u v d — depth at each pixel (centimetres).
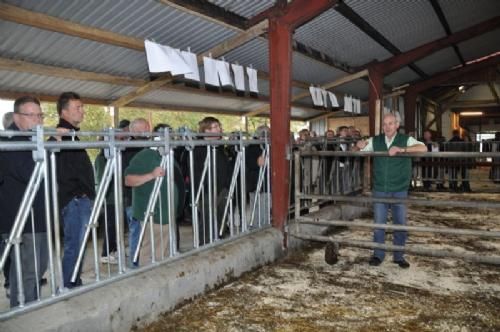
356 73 882
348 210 617
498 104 1673
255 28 468
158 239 319
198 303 313
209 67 519
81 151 277
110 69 545
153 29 457
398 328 271
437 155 353
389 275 376
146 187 310
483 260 349
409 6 637
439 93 1659
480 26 815
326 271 389
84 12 388
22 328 210
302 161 529
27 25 382
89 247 469
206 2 438
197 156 385
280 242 432
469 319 283
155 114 1355
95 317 240
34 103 245
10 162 226
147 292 276
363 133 1337
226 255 354
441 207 750
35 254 228
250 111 1020
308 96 1042
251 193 462
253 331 269
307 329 271
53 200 235
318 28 629
